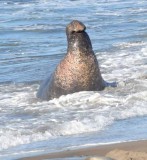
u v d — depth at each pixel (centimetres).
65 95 4825
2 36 9312
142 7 12488
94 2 13938
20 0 14712
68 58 4894
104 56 6550
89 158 2973
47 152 3422
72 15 11688
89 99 4650
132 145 3384
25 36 9206
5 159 3359
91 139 3653
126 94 4794
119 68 5881
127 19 10550
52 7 13188
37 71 6088
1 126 4097
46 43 8219
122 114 4228
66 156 3266
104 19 10762
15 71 6178
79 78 4875
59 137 3800
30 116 4375
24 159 3306
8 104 4800
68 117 4234
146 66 5900
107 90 4931
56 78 4906
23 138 3797
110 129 3888
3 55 7344
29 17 11606
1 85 5541
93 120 4100
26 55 7225
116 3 13500
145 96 4653
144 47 7031
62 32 9462
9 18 11631
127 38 8144
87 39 4909
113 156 3064
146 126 3919
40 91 5025
